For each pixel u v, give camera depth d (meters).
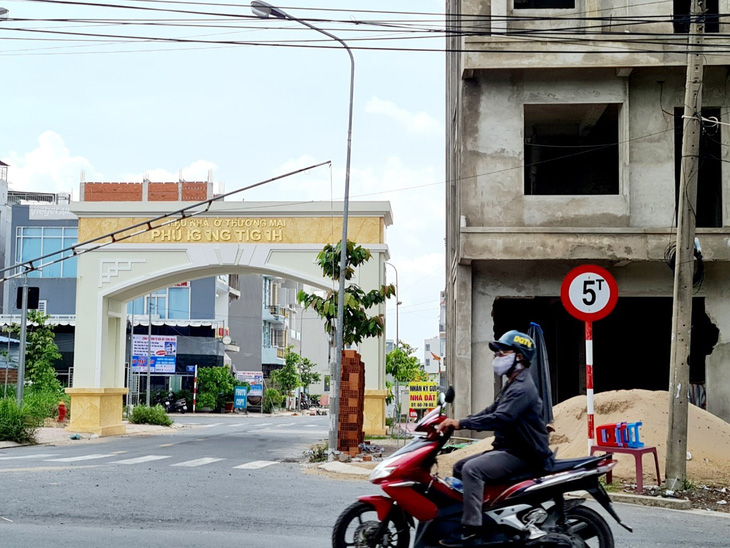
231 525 9.04
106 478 13.34
